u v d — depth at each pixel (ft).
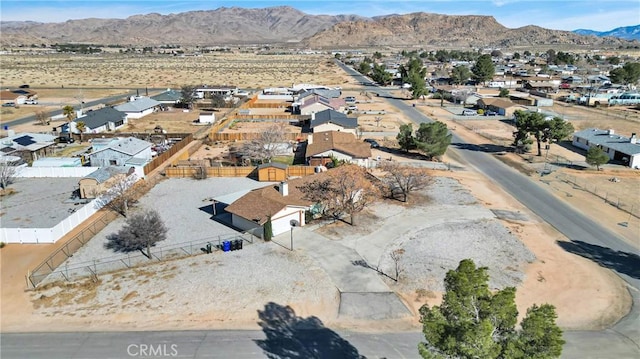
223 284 107.24
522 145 232.32
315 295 103.04
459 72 520.83
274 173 182.70
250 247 125.80
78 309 98.27
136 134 254.88
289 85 514.27
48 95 419.13
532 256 122.21
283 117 314.35
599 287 107.65
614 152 214.69
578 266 117.19
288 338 88.69
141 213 150.10
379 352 84.84
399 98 422.41
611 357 83.35
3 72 589.73
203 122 301.84
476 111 346.54
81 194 162.30
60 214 148.36
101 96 416.26
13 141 217.56
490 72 509.76
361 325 92.99
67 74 576.61
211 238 131.54
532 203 161.99
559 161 215.92
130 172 175.42
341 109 339.36
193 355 83.66
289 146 234.79
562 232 138.21
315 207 145.28
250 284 107.24
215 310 97.50
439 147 209.36
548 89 456.86
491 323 53.78
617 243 131.23
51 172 189.06
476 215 149.48
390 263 117.70
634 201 163.94
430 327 55.83
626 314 97.35
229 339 88.22
